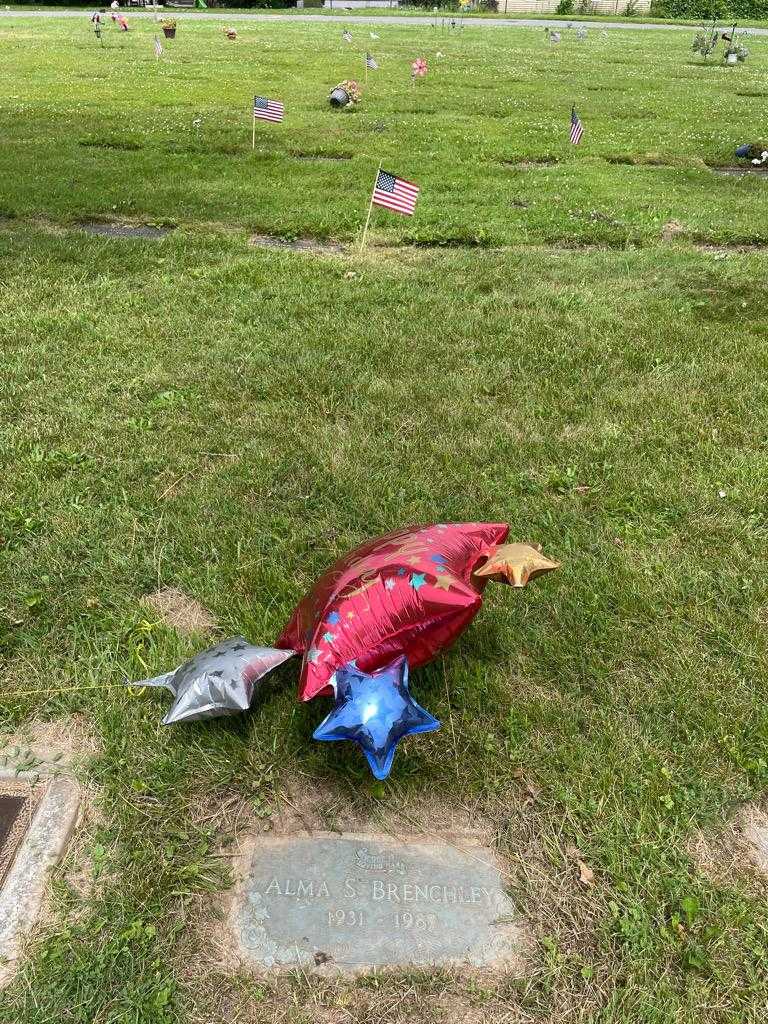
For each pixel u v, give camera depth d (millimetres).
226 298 6258
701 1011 2000
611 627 3125
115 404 4688
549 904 2215
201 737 2641
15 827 2412
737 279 7082
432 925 2162
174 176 10156
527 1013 1993
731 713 2770
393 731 2219
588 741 2670
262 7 46875
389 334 5652
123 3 44188
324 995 2012
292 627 2791
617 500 3922
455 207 9234
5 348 5332
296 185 9930
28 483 3918
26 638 3043
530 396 4891
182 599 3324
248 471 4059
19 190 9266
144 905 2184
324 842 2371
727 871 2320
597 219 8938
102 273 6762
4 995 2004
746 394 4926
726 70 23656
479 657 2994
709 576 3432
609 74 22047
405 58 23906
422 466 4137
